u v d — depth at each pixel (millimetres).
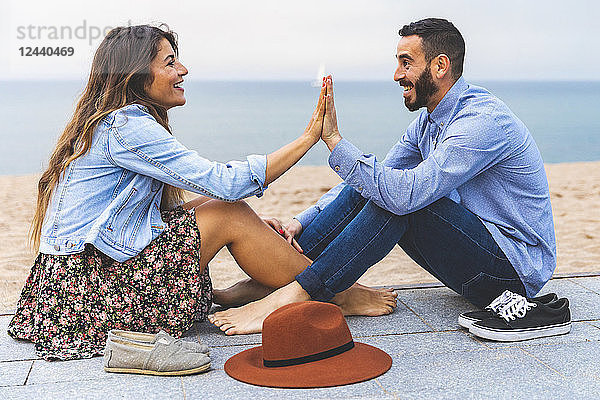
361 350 2742
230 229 2992
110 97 2891
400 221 3014
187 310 2891
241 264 3121
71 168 2848
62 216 2832
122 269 2842
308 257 3377
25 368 2668
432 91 3100
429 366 2658
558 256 5715
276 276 3115
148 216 2930
